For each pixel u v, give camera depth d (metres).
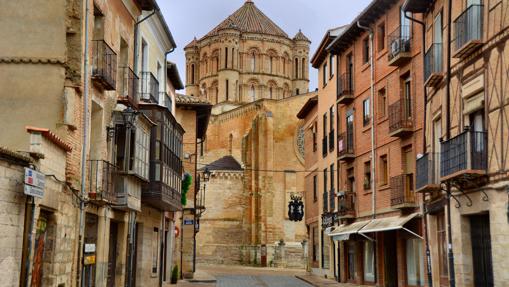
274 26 91.69
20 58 16.25
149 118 23.59
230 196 74.50
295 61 89.81
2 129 15.99
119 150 20.22
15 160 12.38
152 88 25.05
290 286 34.84
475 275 18.39
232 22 86.31
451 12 19.84
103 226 19.22
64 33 16.44
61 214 15.45
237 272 52.88
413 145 25.83
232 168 75.38
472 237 18.58
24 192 12.54
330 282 36.34
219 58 85.81
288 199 71.62
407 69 26.58
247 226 72.50
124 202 20.00
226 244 73.75
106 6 19.06
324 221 40.19
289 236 71.38
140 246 25.33
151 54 26.61
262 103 73.12
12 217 12.40
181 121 40.59
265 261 69.94
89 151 17.88
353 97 34.22
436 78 21.02
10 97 16.14
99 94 18.58
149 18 25.47
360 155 32.91
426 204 23.38
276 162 72.25
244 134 77.38
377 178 29.98
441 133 21.33
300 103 73.06
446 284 21.11
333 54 37.19
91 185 17.88
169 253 34.69
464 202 18.41
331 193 38.19
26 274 13.08
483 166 17.05
